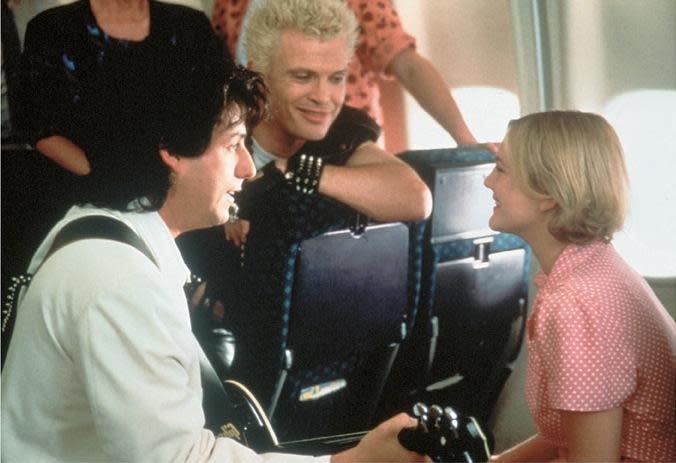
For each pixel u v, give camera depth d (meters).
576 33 4.15
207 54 2.28
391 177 3.98
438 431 2.27
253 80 2.30
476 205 4.27
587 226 2.59
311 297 3.97
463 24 4.49
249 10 4.34
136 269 2.15
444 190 4.16
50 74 4.18
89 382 2.08
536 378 2.73
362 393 4.29
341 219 3.93
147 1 4.26
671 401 2.60
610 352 2.50
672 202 4.05
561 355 2.53
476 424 2.34
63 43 4.17
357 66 4.66
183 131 2.22
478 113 4.55
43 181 4.25
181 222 2.37
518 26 4.23
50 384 2.18
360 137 4.13
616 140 2.63
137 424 2.07
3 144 4.27
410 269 4.18
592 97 4.17
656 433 2.59
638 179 4.09
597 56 4.13
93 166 2.29
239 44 4.37
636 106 4.10
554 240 2.70
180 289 2.34
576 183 2.56
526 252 4.51
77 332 2.09
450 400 4.55
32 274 2.33
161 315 2.15
